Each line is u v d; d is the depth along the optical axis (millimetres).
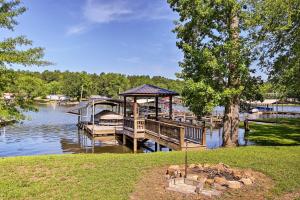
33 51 14438
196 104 13961
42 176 8438
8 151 20625
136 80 122500
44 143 24141
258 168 9250
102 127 27875
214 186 7469
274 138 19719
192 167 9125
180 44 15336
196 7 14023
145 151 20797
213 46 14445
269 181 8062
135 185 7559
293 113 51969
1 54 13633
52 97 111625
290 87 15195
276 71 15305
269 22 13773
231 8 13711
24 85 14883
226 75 14086
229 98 14359
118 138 26188
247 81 14883
